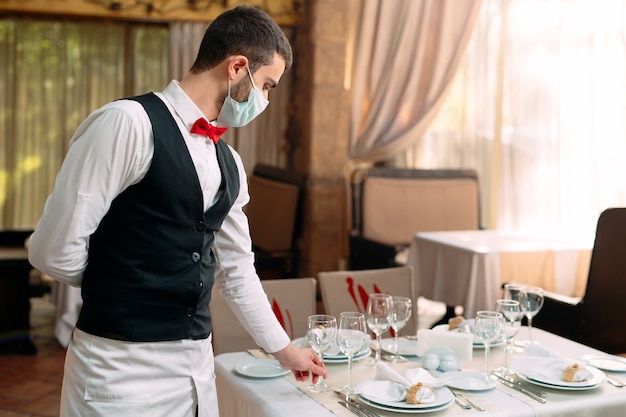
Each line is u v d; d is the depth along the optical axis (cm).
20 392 415
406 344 257
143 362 170
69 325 496
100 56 689
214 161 179
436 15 631
